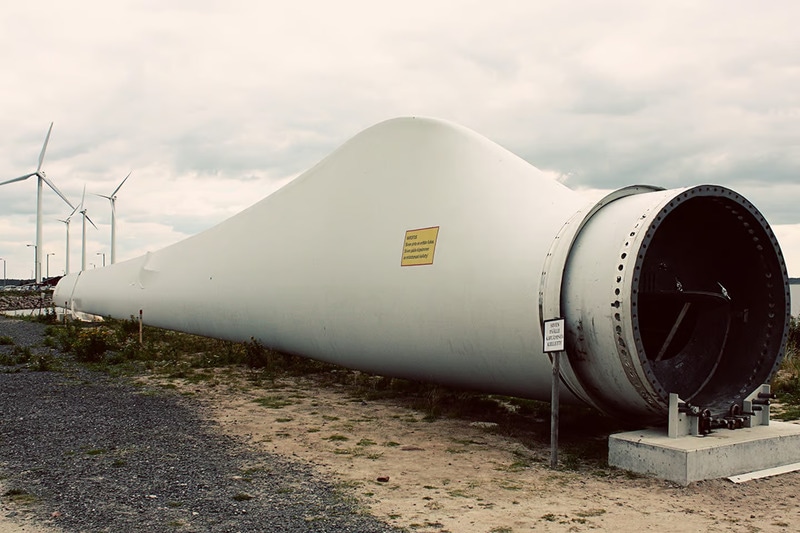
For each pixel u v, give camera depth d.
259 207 16.98
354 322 12.02
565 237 8.16
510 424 9.53
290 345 14.63
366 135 13.45
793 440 7.49
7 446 7.93
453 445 8.37
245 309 15.88
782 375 14.54
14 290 80.62
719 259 8.84
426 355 10.46
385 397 11.77
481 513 5.72
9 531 5.15
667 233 8.50
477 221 10.09
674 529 5.40
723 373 8.48
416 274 10.65
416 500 6.07
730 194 7.83
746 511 5.89
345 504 5.91
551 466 7.31
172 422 9.44
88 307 29.61
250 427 9.23
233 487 6.37
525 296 8.52
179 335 21.56
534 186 9.93
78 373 14.26
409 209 11.52
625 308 7.11
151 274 22.33
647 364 7.14
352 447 8.19
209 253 18.59
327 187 14.09
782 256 8.10
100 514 5.55
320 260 13.25
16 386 12.41
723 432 7.55
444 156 11.42
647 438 7.24
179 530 5.20
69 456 7.49
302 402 11.30
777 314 8.15
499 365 9.16
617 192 8.39
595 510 5.84
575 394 8.20
